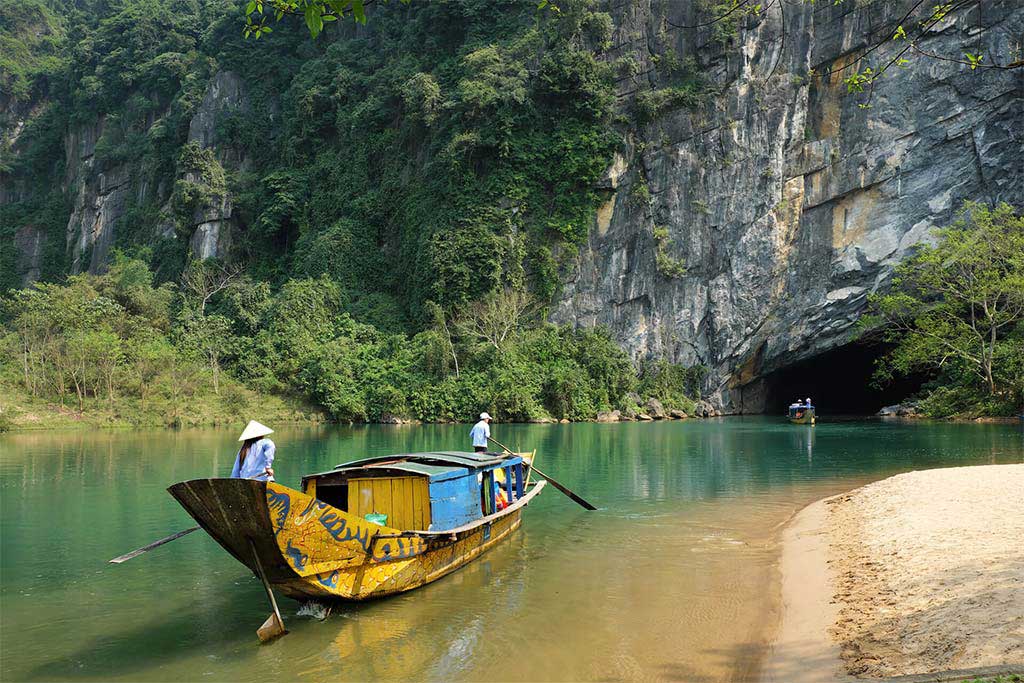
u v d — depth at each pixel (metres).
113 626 8.86
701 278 59.12
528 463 15.77
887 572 9.55
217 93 81.81
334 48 76.00
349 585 9.09
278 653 7.92
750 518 14.70
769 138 58.03
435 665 7.48
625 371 55.88
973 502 12.81
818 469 21.59
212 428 45.78
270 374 54.88
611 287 59.28
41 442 34.00
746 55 58.72
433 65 68.62
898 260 53.97
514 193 58.44
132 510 16.20
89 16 105.31
